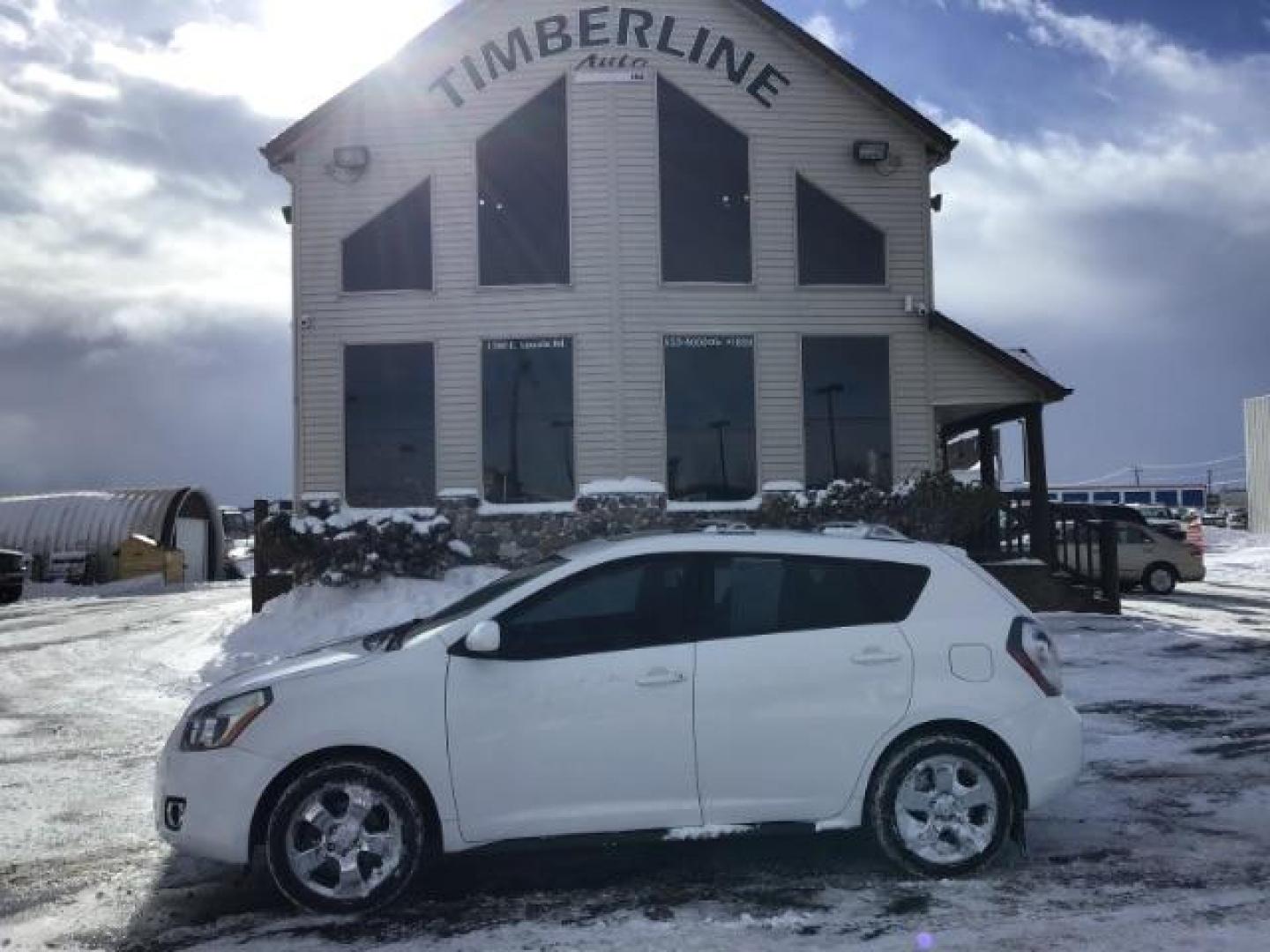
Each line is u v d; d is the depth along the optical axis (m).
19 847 5.81
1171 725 8.44
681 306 16.20
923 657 5.13
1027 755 5.13
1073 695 9.73
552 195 16.34
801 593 5.21
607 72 16.33
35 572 34.00
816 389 16.47
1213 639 13.17
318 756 4.80
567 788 4.86
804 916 4.65
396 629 5.52
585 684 4.91
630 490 15.49
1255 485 39.59
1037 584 15.97
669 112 16.52
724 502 15.93
